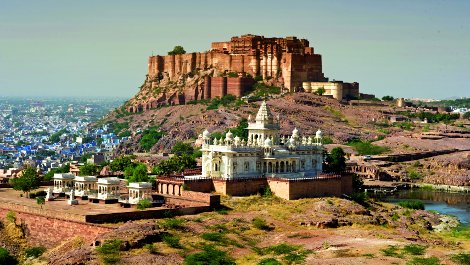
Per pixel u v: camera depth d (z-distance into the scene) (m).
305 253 163.38
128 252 160.88
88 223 175.50
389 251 162.75
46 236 184.00
